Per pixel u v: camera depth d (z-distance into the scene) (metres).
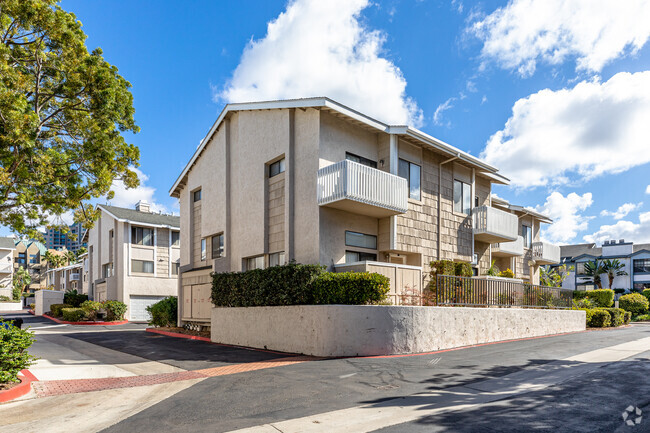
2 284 61.88
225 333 16.23
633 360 10.67
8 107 11.98
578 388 7.79
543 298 19.16
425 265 17.88
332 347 11.96
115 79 14.84
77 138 15.38
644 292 44.19
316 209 15.33
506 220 21.61
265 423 6.17
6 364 8.31
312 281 13.23
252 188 18.50
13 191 13.80
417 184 18.17
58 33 13.53
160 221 38.31
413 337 12.59
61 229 16.97
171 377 10.01
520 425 5.79
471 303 14.94
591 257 58.28
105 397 8.19
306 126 16.25
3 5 12.59
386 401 7.24
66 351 14.79
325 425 6.01
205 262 22.11
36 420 6.68
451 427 5.77
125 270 35.22
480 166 20.92
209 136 21.83
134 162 16.09
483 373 9.42
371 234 16.97
